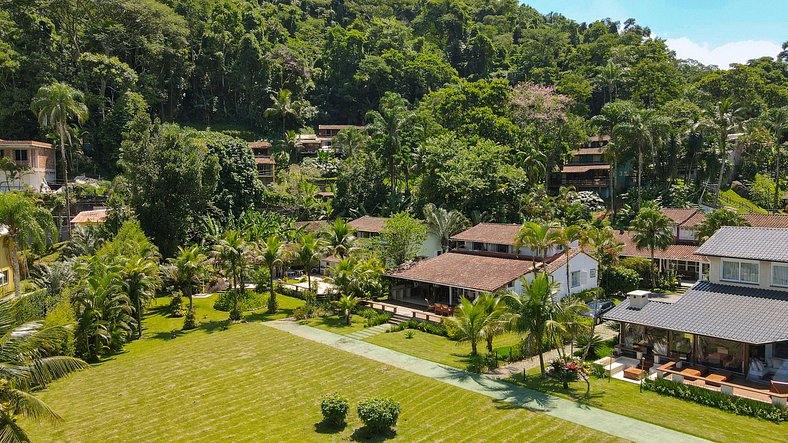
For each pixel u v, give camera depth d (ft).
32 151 246.06
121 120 295.07
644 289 182.50
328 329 145.59
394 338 134.92
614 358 114.52
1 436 57.72
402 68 420.77
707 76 355.15
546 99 283.79
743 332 95.35
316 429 85.05
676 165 277.23
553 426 82.17
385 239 193.88
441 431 82.38
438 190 233.14
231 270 173.17
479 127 281.54
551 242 130.93
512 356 115.65
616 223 247.70
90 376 113.50
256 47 388.78
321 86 438.40
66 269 142.82
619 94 358.64
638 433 78.95
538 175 263.49
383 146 257.34
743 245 116.78
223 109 408.26
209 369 115.75
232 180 252.62
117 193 210.79
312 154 375.66
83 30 324.39
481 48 461.37
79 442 82.99
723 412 86.43
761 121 268.41
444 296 167.63
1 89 281.54
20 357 61.31
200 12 405.39
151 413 93.66
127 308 131.03
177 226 202.69
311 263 169.27
